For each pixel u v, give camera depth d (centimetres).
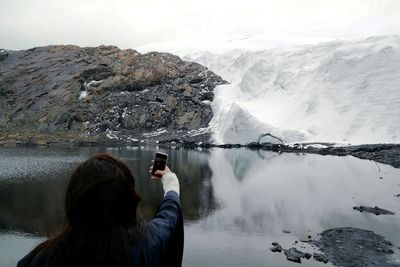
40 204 2702
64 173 3906
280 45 11881
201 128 8000
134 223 232
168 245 241
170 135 7750
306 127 7094
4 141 7225
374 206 2580
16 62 10412
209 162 4812
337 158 5088
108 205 215
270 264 1638
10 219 2345
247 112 7056
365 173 3853
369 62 7350
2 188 3219
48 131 7944
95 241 210
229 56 11544
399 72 7012
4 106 8794
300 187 3250
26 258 221
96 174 222
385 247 1800
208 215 2431
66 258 209
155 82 8912
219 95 8681
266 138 6769
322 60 8450
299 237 1986
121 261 211
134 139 7606
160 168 315
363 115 6700
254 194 3016
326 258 1683
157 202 2684
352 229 2056
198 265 1630
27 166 4366
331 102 7262
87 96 8638
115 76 8994
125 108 8331
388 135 6188
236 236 2017
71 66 9700
